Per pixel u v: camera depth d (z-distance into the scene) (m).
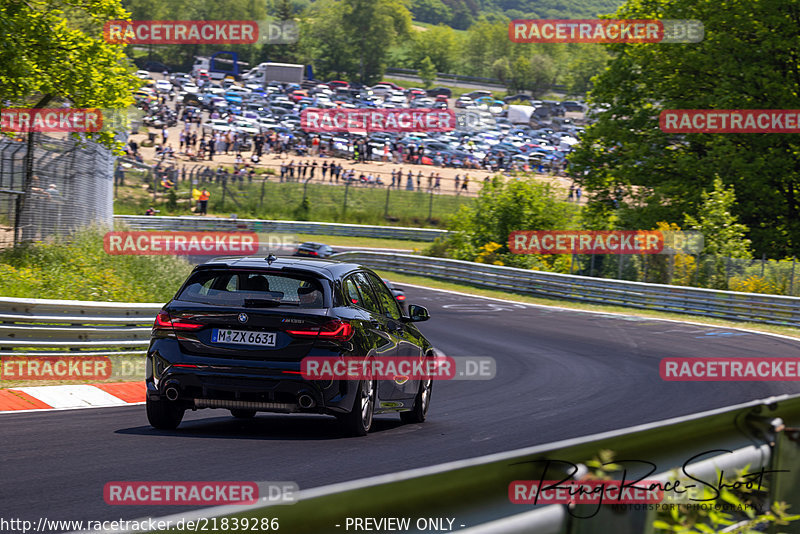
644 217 143.50
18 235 63.47
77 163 72.75
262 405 27.03
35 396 34.38
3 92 65.62
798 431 14.18
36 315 41.56
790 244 141.75
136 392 38.00
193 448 25.34
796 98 137.38
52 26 69.75
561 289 122.94
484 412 38.97
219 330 27.19
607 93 155.25
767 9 136.25
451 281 143.50
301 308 27.34
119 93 73.69
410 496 7.84
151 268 69.31
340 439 28.30
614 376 55.88
